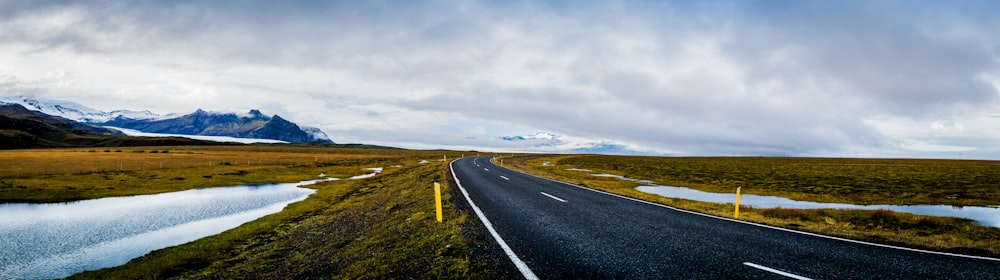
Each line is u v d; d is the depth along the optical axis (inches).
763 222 520.4
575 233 426.3
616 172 2262.6
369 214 748.0
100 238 784.9
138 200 1274.6
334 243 531.5
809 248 366.3
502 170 1692.9
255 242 684.7
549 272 287.3
